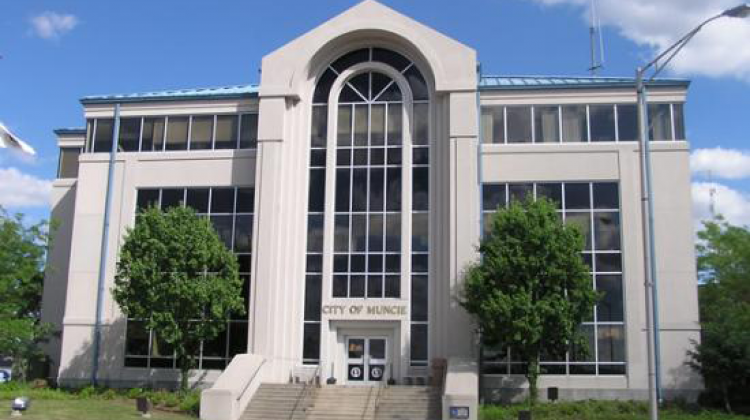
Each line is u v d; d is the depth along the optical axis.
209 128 40.88
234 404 30.83
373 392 33.09
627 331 35.47
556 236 32.66
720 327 33.62
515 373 35.66
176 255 34.59
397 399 32.47
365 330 37.56
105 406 32.16
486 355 35.94
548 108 38.62
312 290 37.94
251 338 36.47
